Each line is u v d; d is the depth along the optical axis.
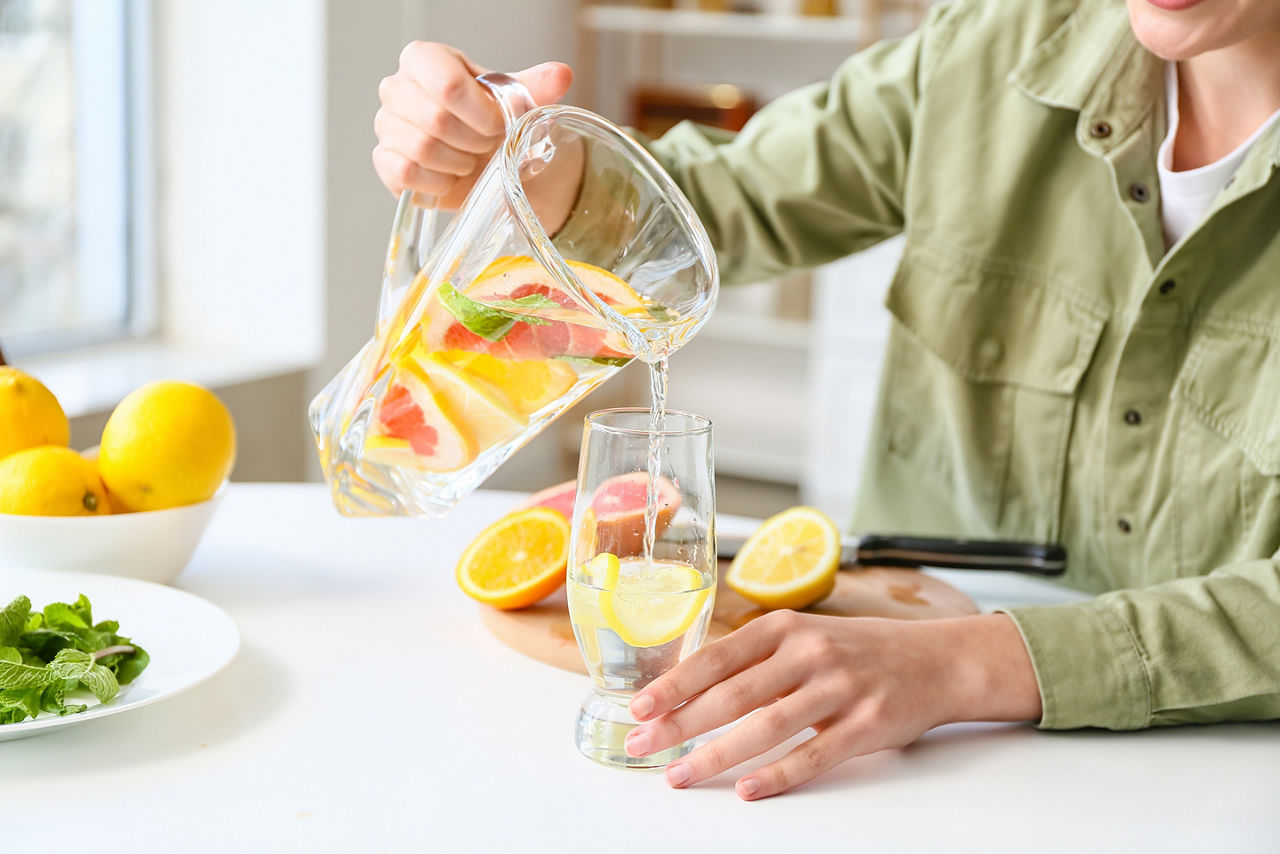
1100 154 1.14
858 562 1.13
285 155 2.71
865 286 3.37
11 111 2.48
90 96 2.64
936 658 0.83
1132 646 0.85
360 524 1.23
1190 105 1.14
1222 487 1.12
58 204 2.60
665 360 0.83
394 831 0.69
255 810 0.70
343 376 0.89
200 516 1.00
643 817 0.72
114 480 0.98
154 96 2.73
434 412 0.85
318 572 1.09
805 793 0.76
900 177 1.34
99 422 2.25
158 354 2.72
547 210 0.88
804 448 4.12
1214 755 0.83
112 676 0.77
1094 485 1.20
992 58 1.23
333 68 2.68
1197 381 1.12
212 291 2.81
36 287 2.59
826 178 1.33
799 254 1.39
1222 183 1.11
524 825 0.70
